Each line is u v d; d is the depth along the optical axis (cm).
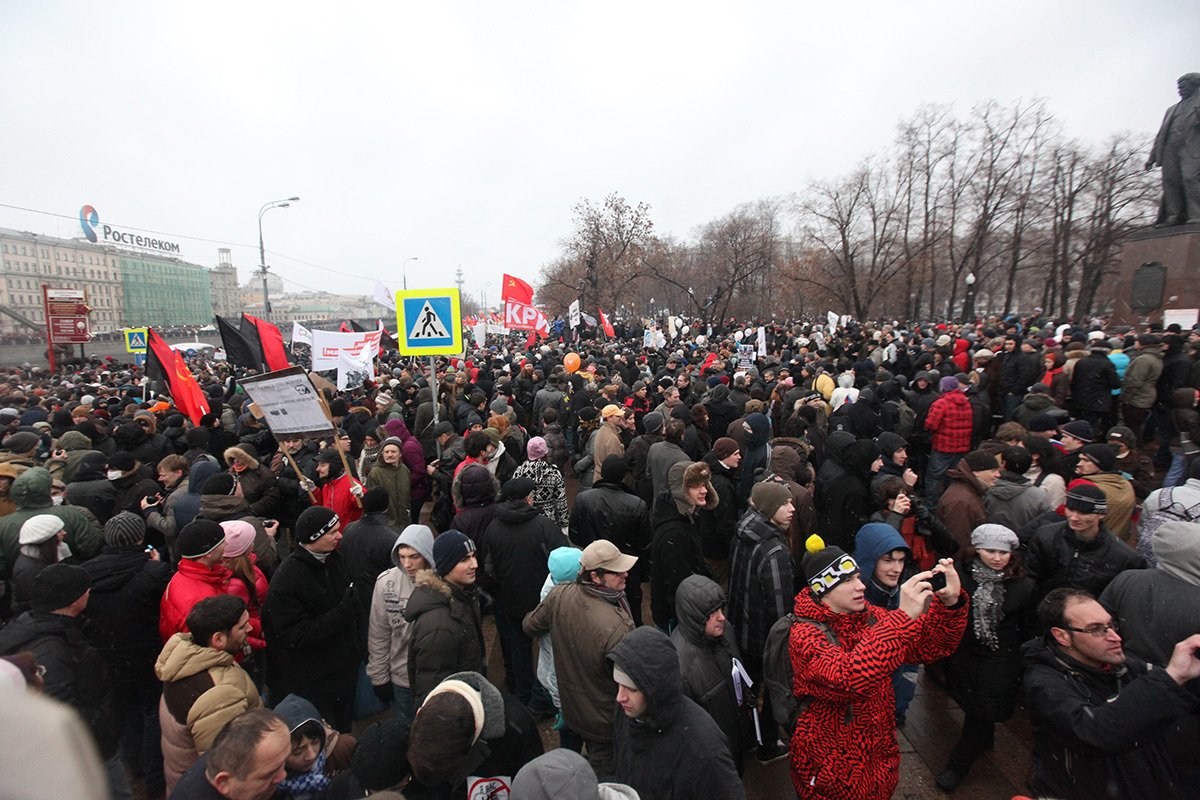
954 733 433
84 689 309
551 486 572
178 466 561
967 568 378
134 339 2664
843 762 277
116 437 707
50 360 2528
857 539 376
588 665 321
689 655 313
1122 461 571
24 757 76
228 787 210
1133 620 295
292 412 546
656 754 245
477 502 502
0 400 1163
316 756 258
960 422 766
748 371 1073
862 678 256
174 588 357
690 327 3278
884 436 510
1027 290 6050
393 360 2162
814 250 4259
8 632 302
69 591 310
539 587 441
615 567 327
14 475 532
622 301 5034
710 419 877
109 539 384
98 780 85
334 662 383
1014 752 411
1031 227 4031
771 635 330
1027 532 440
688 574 438
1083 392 980
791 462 532
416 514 723
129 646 377
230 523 400
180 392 789
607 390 943
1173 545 287
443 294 736
